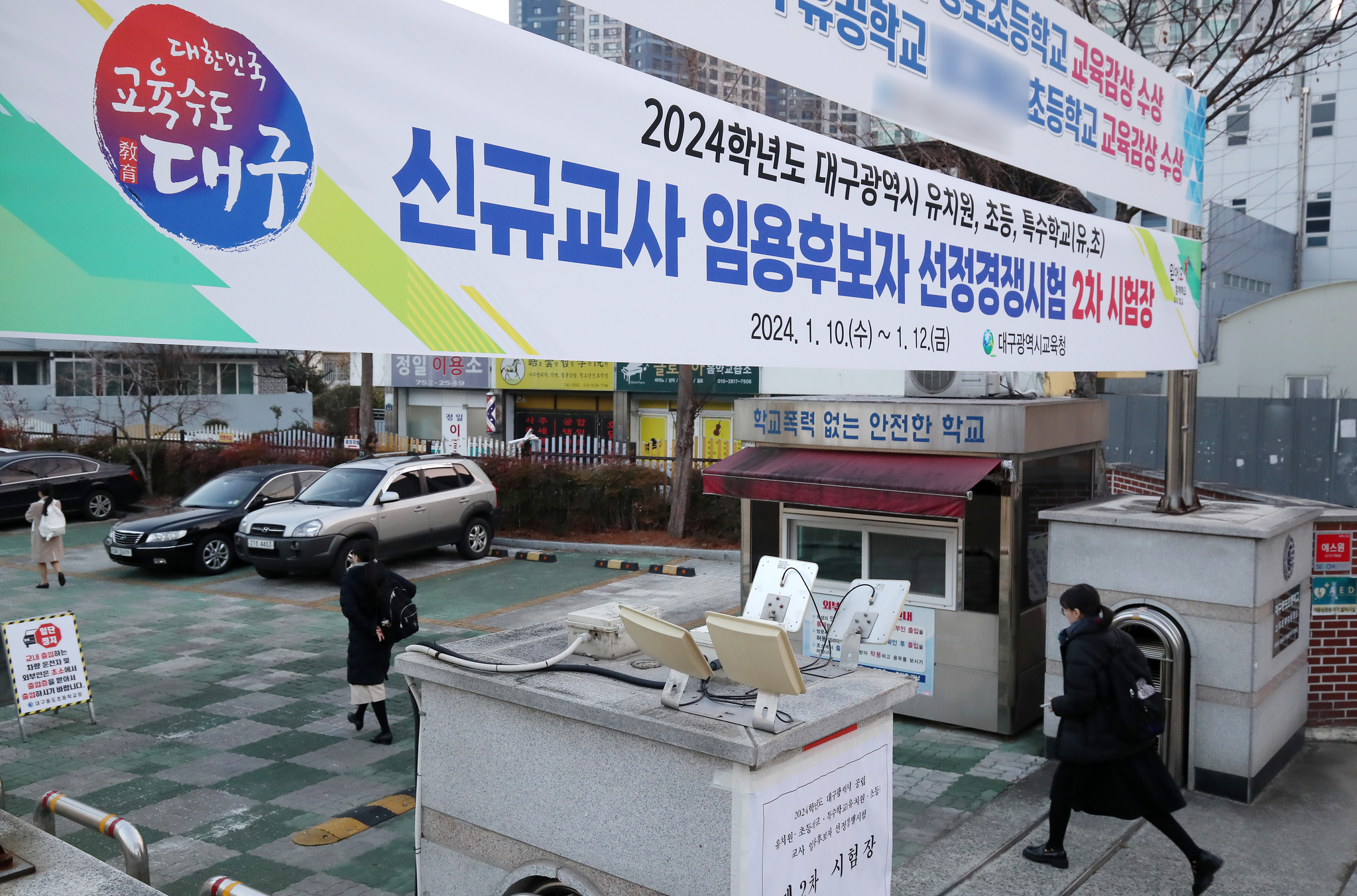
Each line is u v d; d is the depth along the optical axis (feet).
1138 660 18.20
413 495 52.39
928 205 16.63
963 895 17.78
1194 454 24.62
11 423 96.94
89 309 7.77
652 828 11.75
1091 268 21.29
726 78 47.06
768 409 30.07
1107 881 18.30
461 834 13.79
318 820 21.89
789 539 29.53
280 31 8.87
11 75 7.42
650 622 12.00
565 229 11.19
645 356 12.03
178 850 20.47
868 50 15.38
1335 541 25.88
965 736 26.66
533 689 12.75
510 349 10.62
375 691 26.63
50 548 47.98
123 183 7.95
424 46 9.91
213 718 28.89
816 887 12.03
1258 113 133.08
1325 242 134.00
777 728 11.30
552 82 11.05
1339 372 76.59
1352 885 18.22
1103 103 21.67
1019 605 26.32
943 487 25.27
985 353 18.15
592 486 60.80
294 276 8.95
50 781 24.17
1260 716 22.44
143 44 8.05
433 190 9.96
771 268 13.74
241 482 55.16
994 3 18.07
